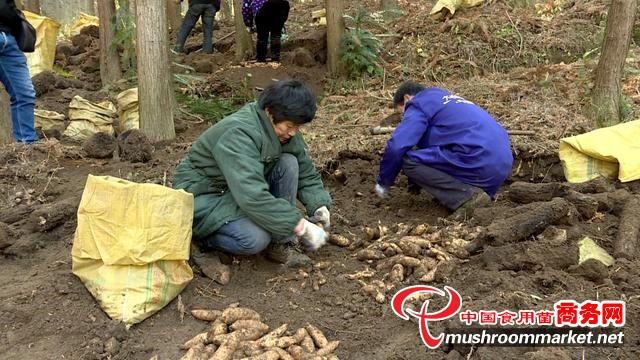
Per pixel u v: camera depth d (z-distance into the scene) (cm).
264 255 334
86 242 286
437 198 390
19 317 280
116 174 462
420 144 397
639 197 371
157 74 524
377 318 282
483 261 313
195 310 282
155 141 536
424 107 382
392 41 796
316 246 304
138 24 515
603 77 509
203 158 304
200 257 318
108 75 721
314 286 306
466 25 771
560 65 646
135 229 276
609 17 502
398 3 980
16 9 489
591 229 340
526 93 584
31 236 359
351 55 724
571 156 422
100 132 512
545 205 329
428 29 801
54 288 293
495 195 417
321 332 270
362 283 307
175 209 282
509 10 812
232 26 1123
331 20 738
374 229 364
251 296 300
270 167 311
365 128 552
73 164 488
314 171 341
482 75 716
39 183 448
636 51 700
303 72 757
